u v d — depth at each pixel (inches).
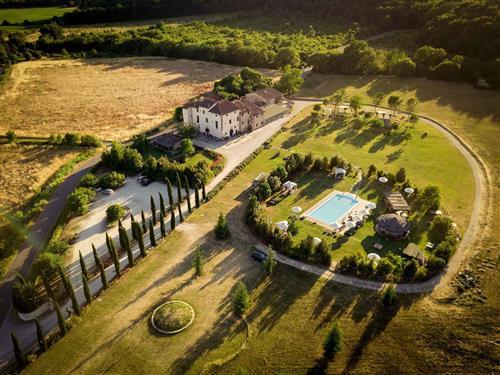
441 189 3708.2
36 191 3853.3
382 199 3607.3
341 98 5536.4
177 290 2615.7
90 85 6815.9
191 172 3828.7
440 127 4933.6
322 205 3531.0
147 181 3905.0
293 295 2566.4
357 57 6815.9
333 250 2984.7
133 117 5497.1
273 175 3818.9
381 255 2933.1
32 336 2378.2
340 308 2460.6
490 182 3784.5
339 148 4527.6
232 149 4539.9
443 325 2301.9
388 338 2253.9
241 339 2268.7
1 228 3331.7
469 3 7337.6
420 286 2618.1
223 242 3065.9
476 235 3075.8
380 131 4886.8
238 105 4945.9
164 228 3120.1
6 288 2748.5
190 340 2272.4
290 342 2247.8
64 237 3171.8
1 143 4744.1
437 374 2047.2
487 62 6013.8
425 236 3125.0
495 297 2461.9
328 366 2112.5
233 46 7682.1
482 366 2049.7
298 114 5482.3
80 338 2304.4
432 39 7234.3
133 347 2240.4
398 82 6407.5
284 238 2950.3
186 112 4972.9
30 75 7337.6
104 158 4220.0
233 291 2600.9
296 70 6190.9
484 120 4953.3
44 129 5152.6
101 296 2588.6
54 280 2768.2
